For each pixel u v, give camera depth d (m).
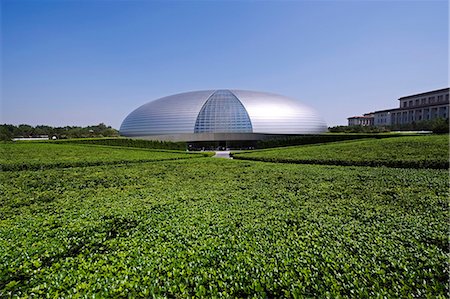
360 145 20.94
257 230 4.84
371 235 4.54
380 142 21.28
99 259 3.92
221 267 3.59
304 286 3.23
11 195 7.75
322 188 8.48
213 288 3.20
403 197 7.09
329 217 5.56
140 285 3.22
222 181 10.06
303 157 18.28
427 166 13.02
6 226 5.16
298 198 7.24
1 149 21.28
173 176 11.30
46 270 3.68
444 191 7.61
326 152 19.72
